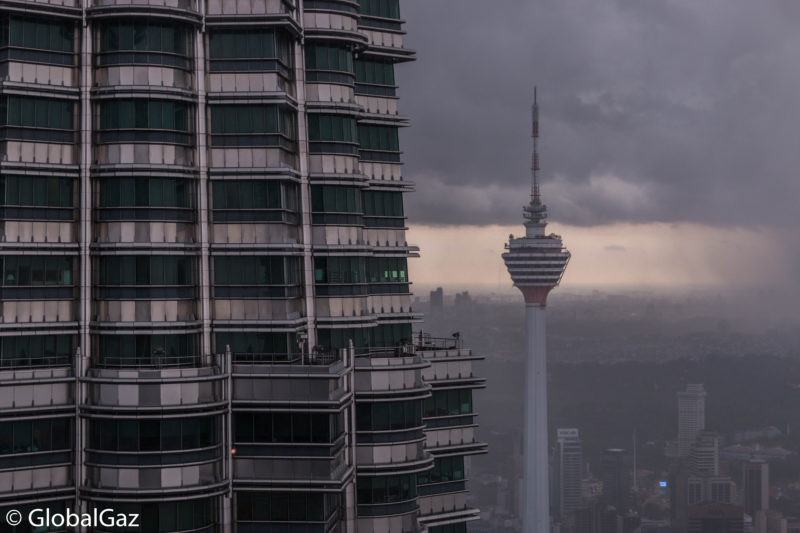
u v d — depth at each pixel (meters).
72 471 91.88
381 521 104.50
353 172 106.94
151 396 90.62
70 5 94.62
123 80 94.31
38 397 91.12
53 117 93.75
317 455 93.75
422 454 108.56
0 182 91.75
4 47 92.88
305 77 105.75
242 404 93.81
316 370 94.06
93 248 93.44
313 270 104.06
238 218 96.88
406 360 107.31
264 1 98.25
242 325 95.94
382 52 122.06
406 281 123.38
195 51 96.94
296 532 93.81
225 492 92.75
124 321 92.75
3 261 91.38
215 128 97.31
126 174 93.25
